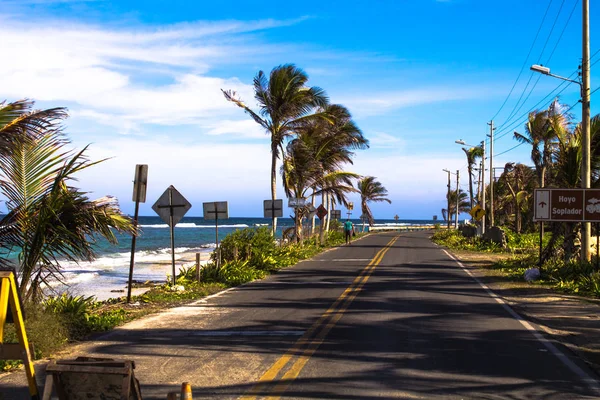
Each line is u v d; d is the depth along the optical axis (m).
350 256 28.58
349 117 35.22
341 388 6.40
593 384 6.65
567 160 20.39
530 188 53.69
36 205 9.63
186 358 7.88
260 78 29.27
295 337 9.23
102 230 9.89
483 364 7.50
